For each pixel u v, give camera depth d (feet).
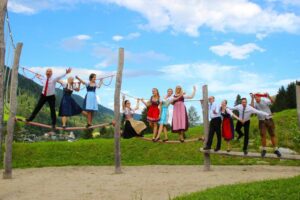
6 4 46.11
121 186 48.75
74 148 89.86
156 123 61.16
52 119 55.98
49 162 79.82
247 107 58.75
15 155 84.53
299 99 57.82
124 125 61.31
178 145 89.81
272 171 61.21
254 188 38.27
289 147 84.69
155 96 61.36
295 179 42.22
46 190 47.55
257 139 89.45
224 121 61.21
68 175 61.87
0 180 57.00
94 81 57.82
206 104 65.31
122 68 61.77
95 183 51.78
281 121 98.99
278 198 34.91
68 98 56.29
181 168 69.00
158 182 51.16
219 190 38.93
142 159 84.58
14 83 57.82
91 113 58.18
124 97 61.62
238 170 63.62
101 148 89.61
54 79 55.47
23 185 51.85
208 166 64.23
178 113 60.39
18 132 139.64
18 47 57.77
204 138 64.75
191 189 45.11
